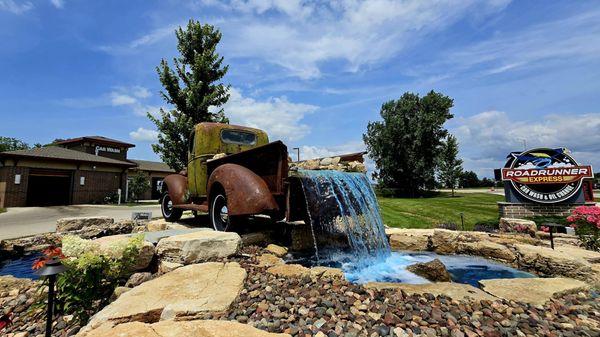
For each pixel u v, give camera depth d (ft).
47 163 63.05
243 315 7.50
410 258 17.71
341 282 10.09
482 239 19.29
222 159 17.57
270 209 13.53
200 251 12.03
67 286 8.97
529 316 8.01
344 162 20.44
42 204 68.03
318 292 9.14
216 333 5.67
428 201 60.44
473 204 52.75
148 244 12.27
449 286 10.08
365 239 17.22
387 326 7.10
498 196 89.51
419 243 20.34
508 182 29.43
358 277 13.17
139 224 28.19
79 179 68.95
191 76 38.17
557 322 7.76
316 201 14.80
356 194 17.56
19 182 58.13
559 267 13.32
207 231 14.49
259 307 7.95
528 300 9.08
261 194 13.75
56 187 70.49
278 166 13.64
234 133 21.50
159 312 7.41
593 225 18.13
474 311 8.19
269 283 9.84
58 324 8.78
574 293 10.02
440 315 7.69
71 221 25.02
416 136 104.01
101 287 10.17
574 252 14.80
